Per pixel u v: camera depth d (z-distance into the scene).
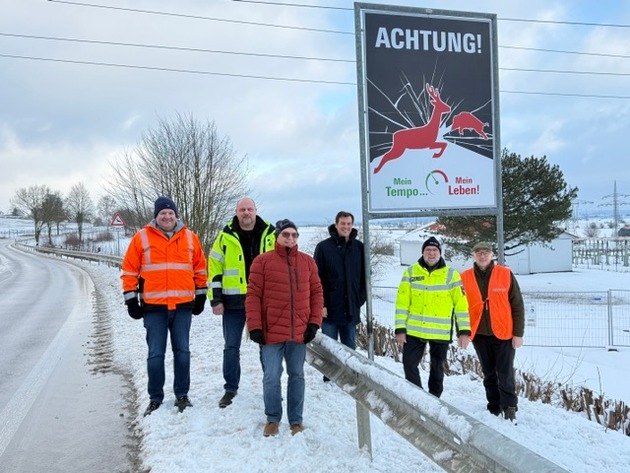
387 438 3.87
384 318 14.50
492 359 4.98
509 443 1.96
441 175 6.00
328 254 5.46
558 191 22.81
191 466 3.45
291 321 3.99
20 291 18.22
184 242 4.81
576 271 35.34
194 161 16.28
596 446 4.30
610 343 12.47
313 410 4.48
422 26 5.90
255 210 4.86
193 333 8.27
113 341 8.31
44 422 4.68
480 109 6.11
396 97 5.84
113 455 3.93
